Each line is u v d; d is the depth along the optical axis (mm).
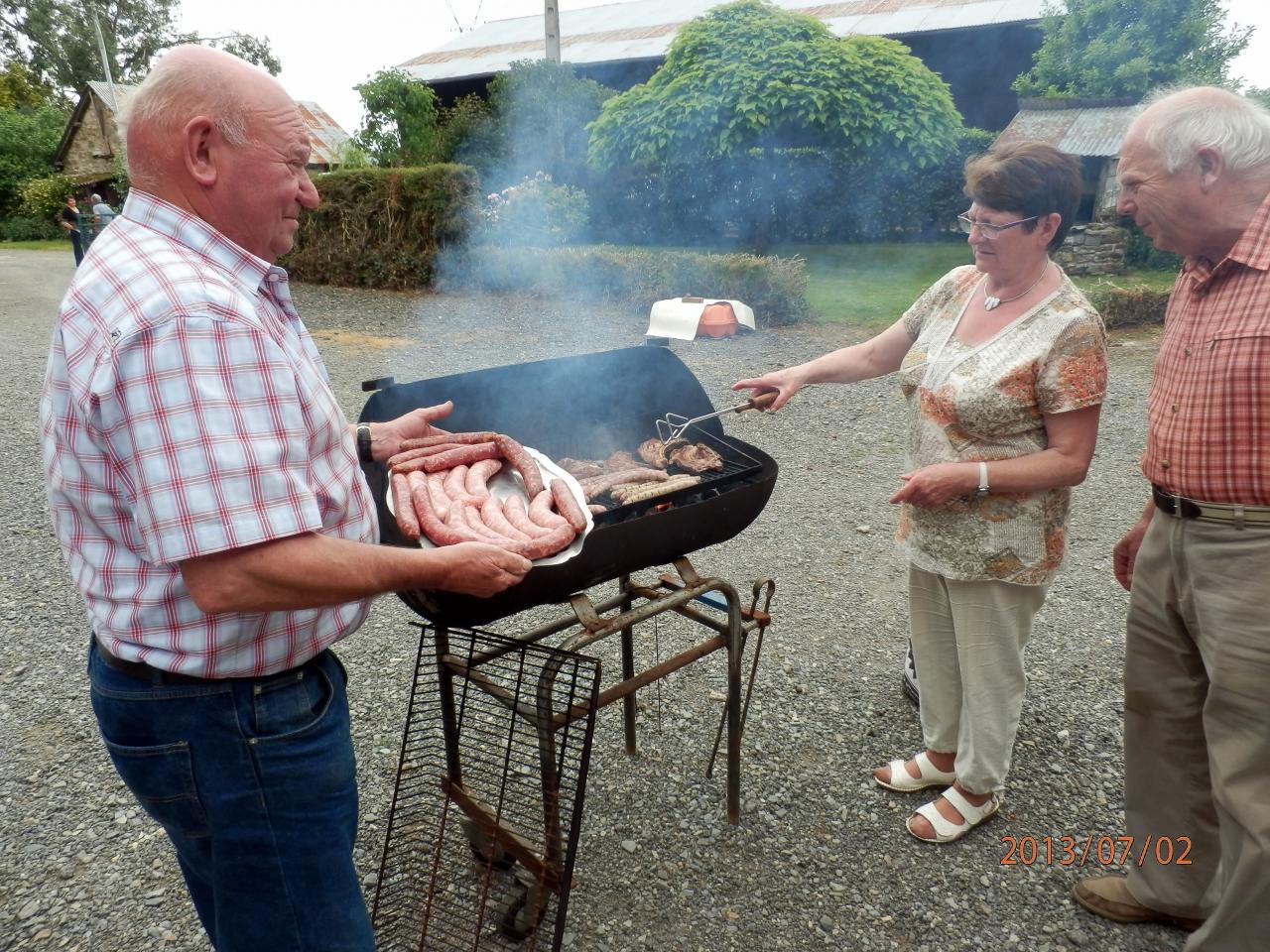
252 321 1234
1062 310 1927
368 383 2273
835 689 3098
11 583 3998
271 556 1219
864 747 2789
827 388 6895
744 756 2750
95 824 2486
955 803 2396
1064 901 2189
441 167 11430
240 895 1485
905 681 3021
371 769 2701
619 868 2299
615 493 2109
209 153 1285
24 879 2279
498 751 2709
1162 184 1646
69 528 1325
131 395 1154
